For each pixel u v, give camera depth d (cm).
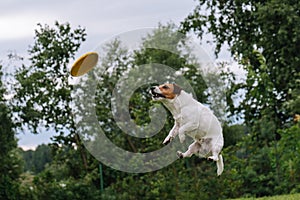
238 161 1434
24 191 1525
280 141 1369
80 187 1511
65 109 1722
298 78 1652
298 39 1653
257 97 1408
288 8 1653
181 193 1413
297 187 1305
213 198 1404
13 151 1619
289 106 1444
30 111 1684
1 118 1568
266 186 1396
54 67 1738
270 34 1727
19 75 1695
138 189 1474
